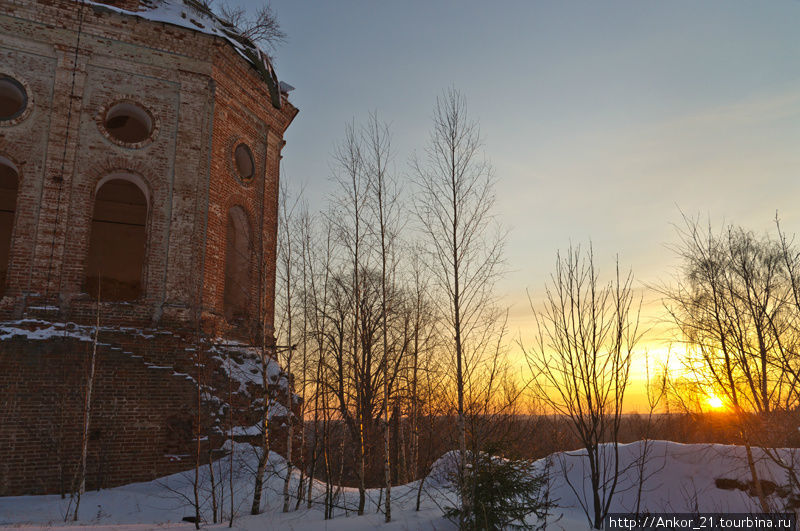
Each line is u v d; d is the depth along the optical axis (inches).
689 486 458.9
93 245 937.5
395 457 848.9
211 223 713.0
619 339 465.1
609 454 518.3
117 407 573.6
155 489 546.3
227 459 594.9
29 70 657.0
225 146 762.2
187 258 685.3
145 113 709.3
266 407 508.7
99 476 549.3
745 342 474.6
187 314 665.0
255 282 774.5
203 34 739.4
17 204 625.9
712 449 472.1
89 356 574.2
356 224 575.8
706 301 495.5
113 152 679.1
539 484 450.6
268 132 855.1
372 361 653.9
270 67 855.1
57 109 658.2
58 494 528.1
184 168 708.0
